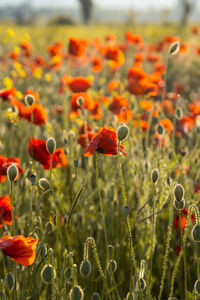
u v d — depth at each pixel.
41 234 1.38
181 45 3.25
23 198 1.69
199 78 5.36
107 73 4.18
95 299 1.31
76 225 1.62
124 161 1.72
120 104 1.83
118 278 1.54
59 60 3.71
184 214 1.47
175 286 1.59
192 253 1.59
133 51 5.02
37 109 1.75
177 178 1.61
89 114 2.20
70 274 1.31
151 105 2.17
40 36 9.50
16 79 2.84
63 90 2.69
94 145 1.31
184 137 2.12
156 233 1.62
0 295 1.31
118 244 1.59
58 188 1.65
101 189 1.76
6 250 1.25
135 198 1.75
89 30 11.91
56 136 2.20
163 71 3.17
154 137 1.77
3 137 1.99
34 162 1.69
